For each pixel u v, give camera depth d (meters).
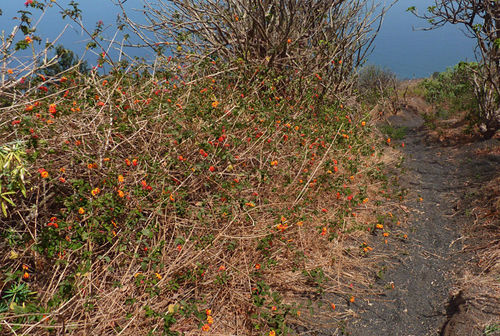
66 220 3.05
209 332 2.93
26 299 2.64
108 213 3.08
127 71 4.44
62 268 2.93
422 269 4.16
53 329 2.46
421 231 4.95
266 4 6.79
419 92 17.12
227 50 6.52
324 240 4.36
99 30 4.23
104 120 3.71
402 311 3.51
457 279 3.88
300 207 4.22
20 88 3.40
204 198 3.92
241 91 5.48
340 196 5.02
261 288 3.14
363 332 3.22
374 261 4.27
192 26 6.55
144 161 3.54
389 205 5.59
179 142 3.65
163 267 3.01
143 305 2.83
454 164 7.12
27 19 3.14
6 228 2.96
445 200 5.79
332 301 3.57
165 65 5.01
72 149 3.23
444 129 9.29
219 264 3.48
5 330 2.40
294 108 6.16
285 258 3.90
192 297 3.21
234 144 4.23
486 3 6.91
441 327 3.26
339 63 7.26
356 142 6.20
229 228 3.63
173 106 4.00
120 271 3.13
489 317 3.14
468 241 4.55
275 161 4.22
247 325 3.07
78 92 3.79
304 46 7.40
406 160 7.65
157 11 6.59
